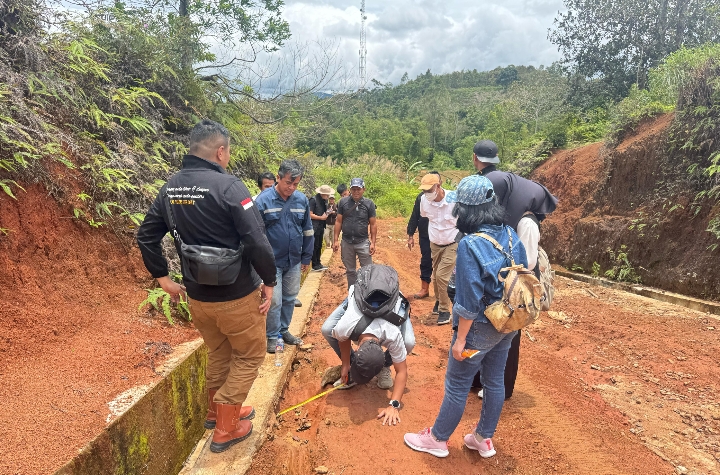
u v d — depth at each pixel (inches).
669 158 335.3
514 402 156.6
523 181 140.3
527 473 122.0
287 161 168.7
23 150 167.2
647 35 743.7
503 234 113.5
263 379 159.0
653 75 444.1
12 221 152.8
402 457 125.8
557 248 413.4
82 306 157.9
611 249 351.3
